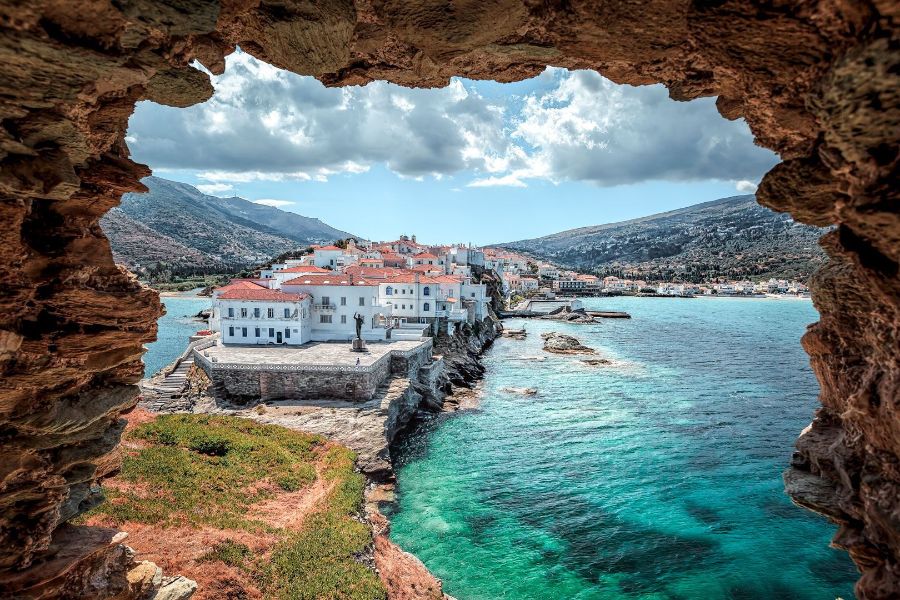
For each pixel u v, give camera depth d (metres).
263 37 10.05
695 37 8.38
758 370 82.81
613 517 34.47
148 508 24.14
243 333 67.88
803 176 8.38
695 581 27.98
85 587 12.05
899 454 8.01
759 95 8.52
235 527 24.44
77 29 7.56
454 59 10.84
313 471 33.56
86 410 11.01
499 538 31.89
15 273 9.05
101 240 10.91
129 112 9.98
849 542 9.65
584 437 49.81
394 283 84.50
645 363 89.12
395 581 24.50
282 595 20.95
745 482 39.66
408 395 54.34
